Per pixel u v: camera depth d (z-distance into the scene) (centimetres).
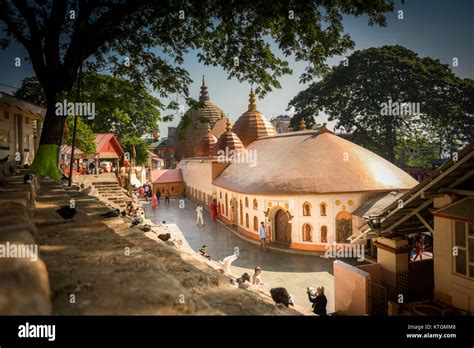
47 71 1083
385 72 3762
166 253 436
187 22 1080
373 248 1680
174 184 5309
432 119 3953
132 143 4303
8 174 911
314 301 930
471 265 637
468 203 637
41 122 1756
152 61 1179
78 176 2178
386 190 2053
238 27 1050
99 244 355
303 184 2116
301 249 2081
